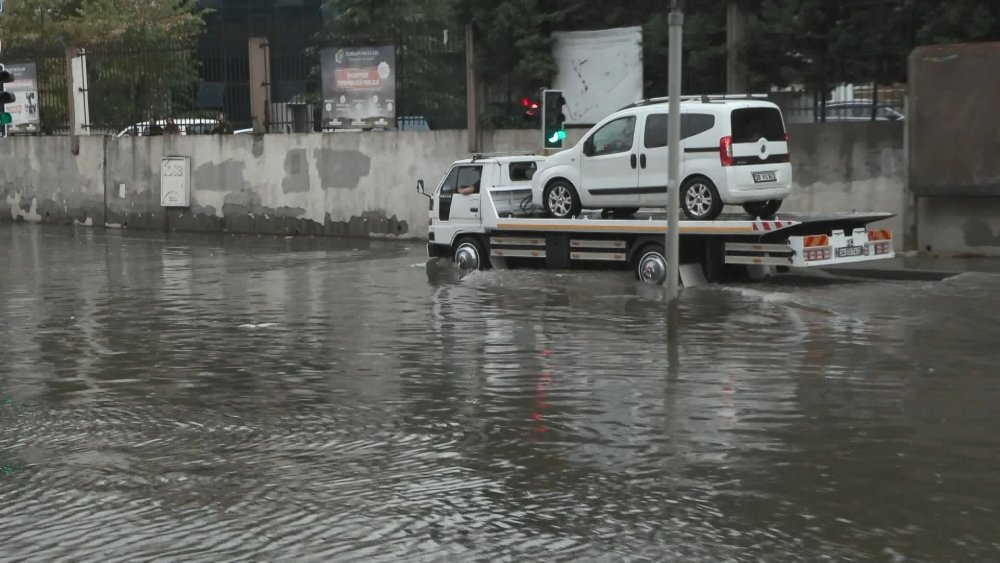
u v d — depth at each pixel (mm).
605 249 17906
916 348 12016
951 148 19062
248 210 29438
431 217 20141
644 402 9883
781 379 10664
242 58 29547
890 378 10633
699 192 16953
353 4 33750
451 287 17922
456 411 9797
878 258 17188
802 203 21109
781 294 15875
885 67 20969
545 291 16859
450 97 25969
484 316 14891
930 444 8445
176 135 30656
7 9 42344
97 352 13133
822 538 6555
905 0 20484
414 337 13484
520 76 24484
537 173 18812
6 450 8891
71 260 23750
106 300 17594
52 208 33750
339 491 7641
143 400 10570
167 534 6879
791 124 21125
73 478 8094
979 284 16250
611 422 9250
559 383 10727
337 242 26781
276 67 28844
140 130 31750
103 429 9508
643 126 17562
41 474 8211
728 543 6508
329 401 10312
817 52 21516
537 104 22422
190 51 30359
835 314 14219
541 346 12648
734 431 8883
